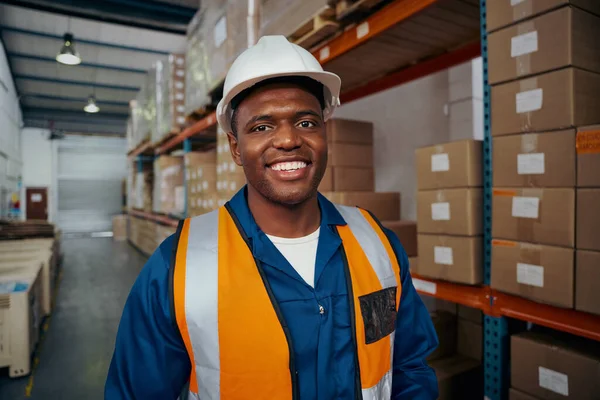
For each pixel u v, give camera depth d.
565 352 1.37
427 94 3.36
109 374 0.81
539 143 1.34
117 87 11.77
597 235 1.20
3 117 9.42
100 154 16.48
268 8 2.46
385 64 2.65
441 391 2.04
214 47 3.37
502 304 1.57
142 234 9.17
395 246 1.02
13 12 7.58
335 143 2.98
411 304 1.01
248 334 0.75
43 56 9.69
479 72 2.99
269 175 0.80
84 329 4.01
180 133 5.22
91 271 7.07
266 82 0.80
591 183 1.20
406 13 1.73
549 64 1.29
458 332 2.38
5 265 3.79
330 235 0.89
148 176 8.63
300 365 0.77
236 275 0.79
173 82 5.09
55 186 15.30
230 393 0.74
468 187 1.64
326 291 0.83
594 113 1.31
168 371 0.78
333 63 2.61
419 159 1.88
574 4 1.25
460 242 1.68
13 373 2.95
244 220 0.87
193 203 4.87
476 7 1.86
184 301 0.76
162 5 6.61
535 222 1.36
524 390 1.50
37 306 3.68
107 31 8.41
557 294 1.30
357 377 0.81
